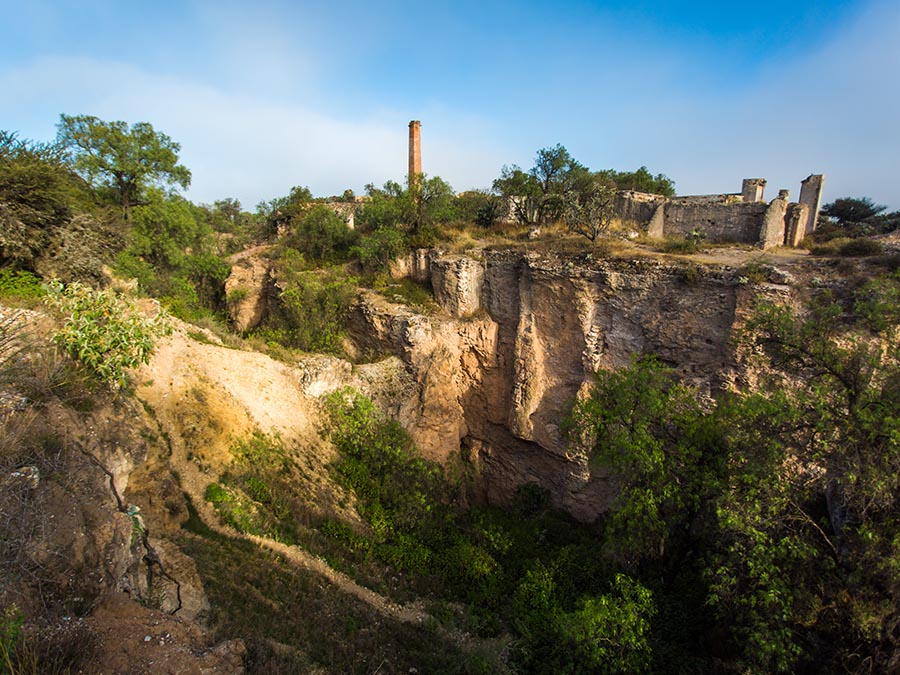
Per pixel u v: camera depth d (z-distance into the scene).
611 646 9.60
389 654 8.78
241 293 26.55
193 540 9.01
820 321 9.57
